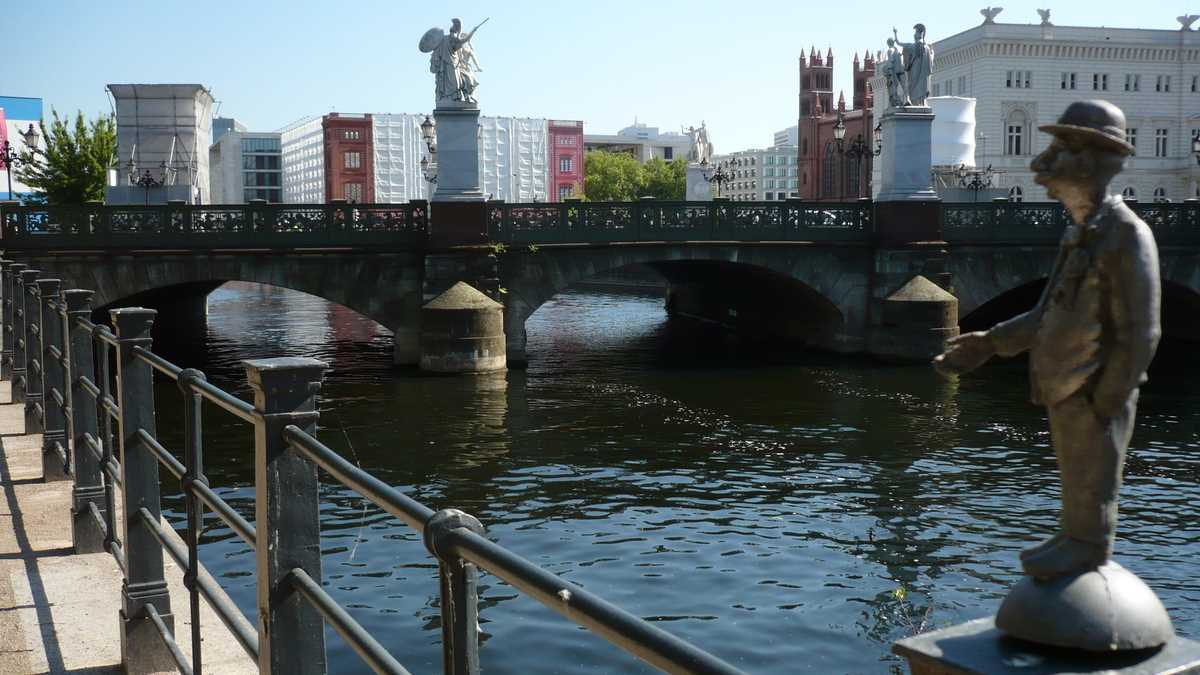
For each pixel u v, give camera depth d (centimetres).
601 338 4672
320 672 363
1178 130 9031
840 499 1983
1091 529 196
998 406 2895
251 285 9088
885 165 3928
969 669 182
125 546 549
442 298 3447
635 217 3722
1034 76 8731
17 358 1330
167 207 3316
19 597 654
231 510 409
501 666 1219
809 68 14225
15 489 910
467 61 3528
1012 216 3972
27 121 6681
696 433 2556
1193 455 2325
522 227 3609
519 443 2442
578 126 15588
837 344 4022
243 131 15475
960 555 1659
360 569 1564
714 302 5484
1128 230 194
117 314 546
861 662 1263
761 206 3838
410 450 2377
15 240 3209
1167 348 4297
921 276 3834
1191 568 1594
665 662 173
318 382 357
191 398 461
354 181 13288
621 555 1661
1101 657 185
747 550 1684
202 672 538
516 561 214
